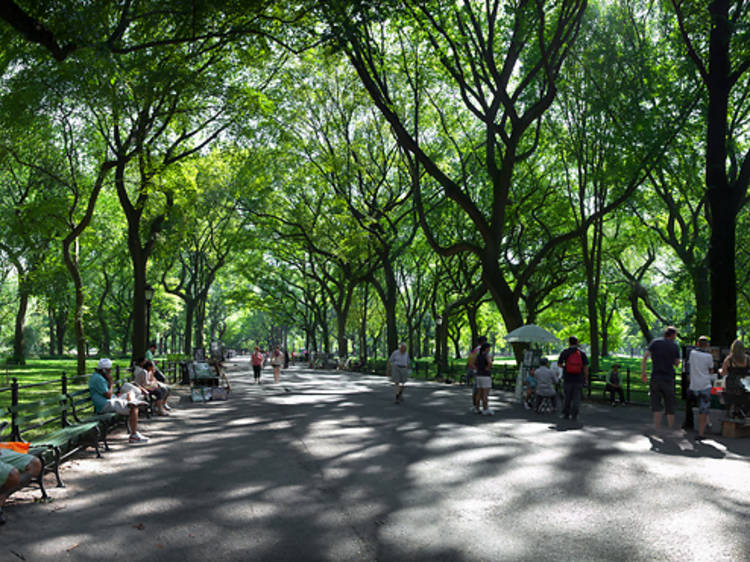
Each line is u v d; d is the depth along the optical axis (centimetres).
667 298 5034
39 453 717
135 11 1279
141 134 2047
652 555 511
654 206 3588
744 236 3281
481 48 2194
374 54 2244
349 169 3706
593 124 2564
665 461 902
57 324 7056
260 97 1964
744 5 1803
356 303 6444
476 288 3759
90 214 2391
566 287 4466
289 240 4744
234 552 520
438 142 3778
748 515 623
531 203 3612
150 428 1295
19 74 1470
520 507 656
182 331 10106
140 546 533
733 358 1138
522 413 1569
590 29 2438
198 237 4981
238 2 1361
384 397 2075
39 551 518
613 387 1831
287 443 1077
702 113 2334
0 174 3281
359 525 595
